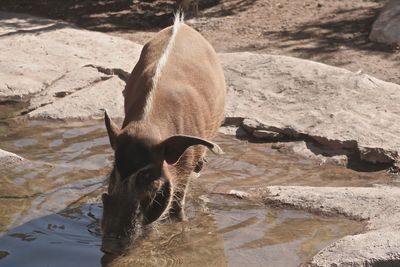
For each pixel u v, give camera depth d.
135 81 6.79
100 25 15.44
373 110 9.16
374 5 14.78
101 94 10.20
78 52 12.05
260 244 6.25
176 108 6.27
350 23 13.82
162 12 16.30
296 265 5.85
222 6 15.84
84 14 16.39
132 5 16.94
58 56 11.80
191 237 6.43
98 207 6.96
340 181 7.65
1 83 10.64
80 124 9.39
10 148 8.53
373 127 8.68
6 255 6.09
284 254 6.05
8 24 14.61
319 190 7.11
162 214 5.95
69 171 7.78
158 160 5.69
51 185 7.43
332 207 6.77
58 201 7.08
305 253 6.04
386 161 8.00
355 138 8.40
